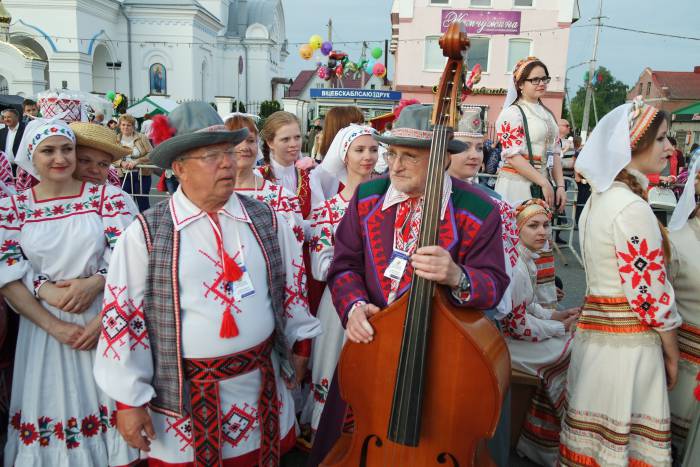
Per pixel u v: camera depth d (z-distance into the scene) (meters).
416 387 1.84
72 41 29.84
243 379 2.04
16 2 29.16
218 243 2.00
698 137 21.00
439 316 1.84
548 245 3.46
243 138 1.97
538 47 20.78
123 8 34.03
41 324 2.41
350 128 3.11
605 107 56.78
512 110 3.83
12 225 2.43
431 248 1.79
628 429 2.35
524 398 3.08
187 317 1.96
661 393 2.36
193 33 34.88
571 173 9.30
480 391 1.81
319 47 15.53
